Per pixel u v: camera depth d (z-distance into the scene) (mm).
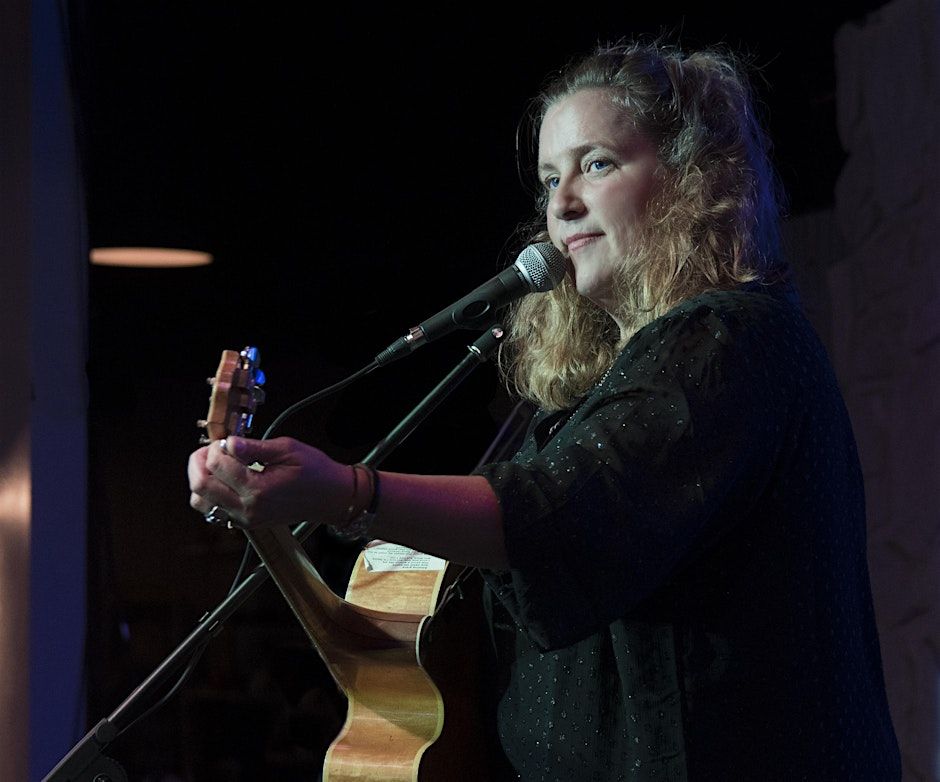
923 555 4906
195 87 6066
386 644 2607
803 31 5336
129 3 5934
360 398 5934
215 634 2520
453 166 6020
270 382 6070
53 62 5246
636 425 1877
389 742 2541
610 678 2127
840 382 5230
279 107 6117
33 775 4965
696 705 2008
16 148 5098
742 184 2303
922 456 4930
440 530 1766
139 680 5883
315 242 6148
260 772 6016
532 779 2260
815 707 2025
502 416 5605
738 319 2021
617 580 1809
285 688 6078
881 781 2154
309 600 2531
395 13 6027
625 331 2393
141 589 5969
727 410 1900
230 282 6141
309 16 6062
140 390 6043
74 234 5289
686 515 1834
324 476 1707
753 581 2031
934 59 4906
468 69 5973
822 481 2092
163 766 5941
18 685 4977
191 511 6074
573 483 1818
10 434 5051
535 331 2828
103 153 5961
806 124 5332
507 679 2385
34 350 5094
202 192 6117
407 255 6070
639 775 2037
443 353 5844
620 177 2301
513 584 1854
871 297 5121
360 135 6113
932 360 4906
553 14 5785
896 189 5031
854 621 2166
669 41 5520
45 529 5117
